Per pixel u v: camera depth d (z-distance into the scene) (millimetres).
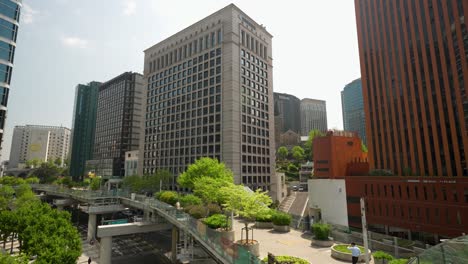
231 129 73688
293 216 33250
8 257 18734
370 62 54312
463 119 36750
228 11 80500
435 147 40312
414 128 43875
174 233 40875
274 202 71188
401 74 46938
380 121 50906
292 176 121812
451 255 13242
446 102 39156
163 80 97250
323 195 47906
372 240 24453
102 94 159625
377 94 52062
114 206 59312
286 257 18719
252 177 78000
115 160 135000
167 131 91688
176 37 95062
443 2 40469
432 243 35156
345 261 19812
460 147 37000
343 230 27844
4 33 53906
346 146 51094
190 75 87750
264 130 86500
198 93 84188
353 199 44875
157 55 101312
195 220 28312
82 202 73062
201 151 79688
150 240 55156
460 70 37531
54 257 25141
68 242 29328
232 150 72688
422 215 36594
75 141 179625
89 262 37812
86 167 158750
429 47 42250
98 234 39875
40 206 39406
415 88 44125
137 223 43312
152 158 95250
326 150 50438
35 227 30469
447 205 34375
